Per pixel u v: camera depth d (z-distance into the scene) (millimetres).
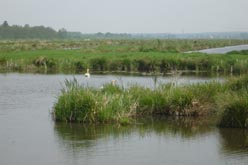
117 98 24078
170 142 19750
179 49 102938
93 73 54344
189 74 53219
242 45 165875
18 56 67000
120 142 19641
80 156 17500
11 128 22156
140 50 87438
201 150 18453
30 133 21109
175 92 25547
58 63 60500
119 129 22062
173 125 23000
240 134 21078
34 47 103812
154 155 17688
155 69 57375
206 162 16797
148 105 25266
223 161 16906
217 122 22922
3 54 71625
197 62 58469
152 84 39406
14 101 30781
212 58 60250
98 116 23078
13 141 19688
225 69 56750
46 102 30344
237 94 23375
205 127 22578
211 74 53312
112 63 59031
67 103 23641
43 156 17484
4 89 37375
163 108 25188
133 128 22312
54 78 47031
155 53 74625
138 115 25062
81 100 23422
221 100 22875
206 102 25156
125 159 17156
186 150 18453
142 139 20203
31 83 41969
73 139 20078
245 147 18891
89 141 19750
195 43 141500
